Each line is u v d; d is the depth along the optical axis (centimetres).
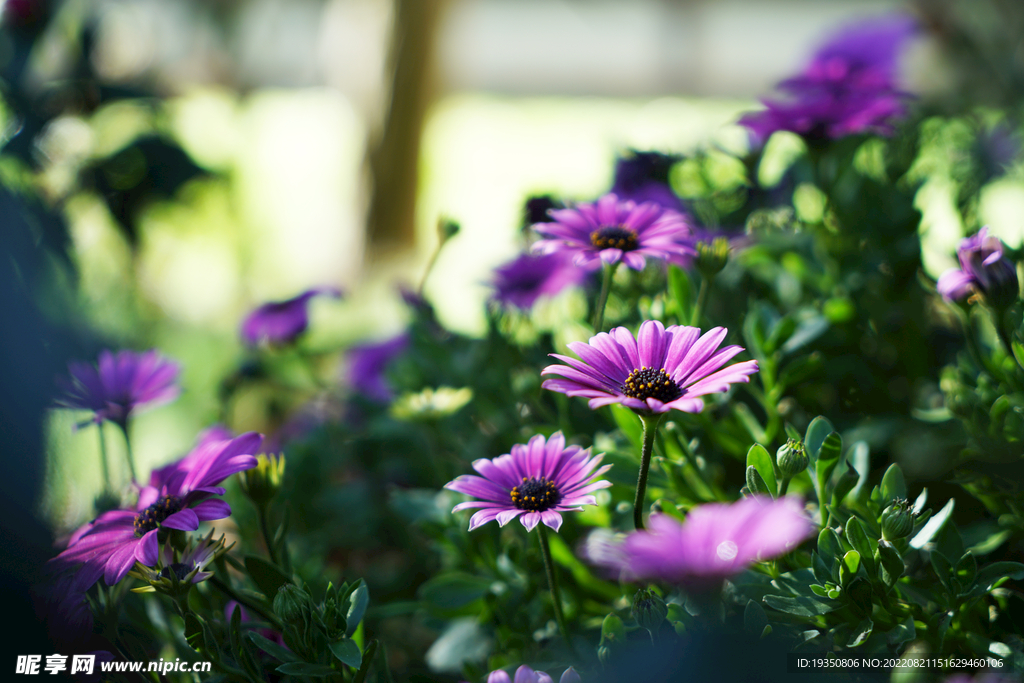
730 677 55
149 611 62
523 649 63
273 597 59
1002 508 61
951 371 65
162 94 129
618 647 56
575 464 58
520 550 65
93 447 80
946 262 75
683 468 63
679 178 81
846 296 71
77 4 109
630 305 71
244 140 198
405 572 75
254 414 110
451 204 210
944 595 57
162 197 116
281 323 89
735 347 56
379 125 185
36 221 79
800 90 76
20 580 60
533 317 75
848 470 58
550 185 80
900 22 76
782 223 74
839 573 57
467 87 423
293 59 381
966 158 80
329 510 81
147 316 125
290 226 225
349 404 88
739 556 51
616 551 53
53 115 101
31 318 66
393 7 181
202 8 198
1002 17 108
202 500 58
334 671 57
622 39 486
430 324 78
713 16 482
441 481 73
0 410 62
